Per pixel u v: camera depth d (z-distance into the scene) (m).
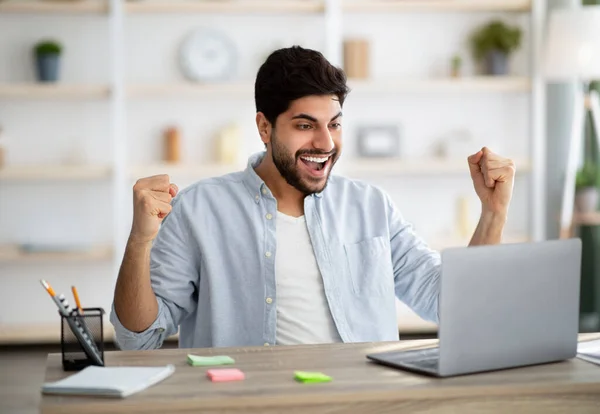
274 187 2.61
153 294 2.35
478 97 6.25
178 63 6.04
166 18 6.01
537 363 2.02
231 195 2.62
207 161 6.10
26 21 5.95
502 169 2.49
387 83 5.91
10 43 5.95
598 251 5.94
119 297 2.29
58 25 5.97
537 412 1.84
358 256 2.64
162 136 6.05
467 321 1.89
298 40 6.12
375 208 2.71
